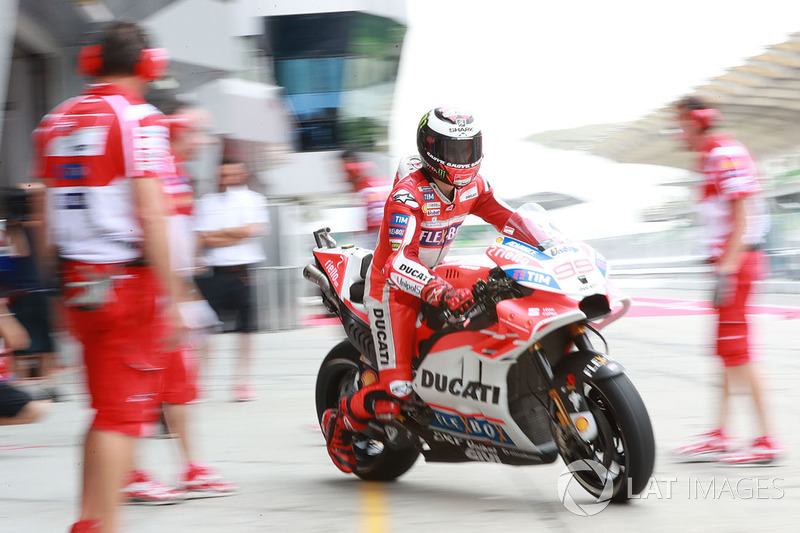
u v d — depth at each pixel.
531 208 6.88
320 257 8.50
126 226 5.11
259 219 12.64
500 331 6.45
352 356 8.19
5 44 13.12
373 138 42.00
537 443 6.87
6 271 12.61
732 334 8.23
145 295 5.16
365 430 7.73
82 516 5.24
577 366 6.46
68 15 18.84
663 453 8.59
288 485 7.84
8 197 12.78
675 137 9.06
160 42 19.84
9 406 9.04
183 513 6.94
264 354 18.23
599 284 6.30
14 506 7.18
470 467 8.48
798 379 12.78
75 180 5.11
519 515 6.66
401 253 6.95
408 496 7.38
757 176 8.58
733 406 10.90
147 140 5.08
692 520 6.35
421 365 7.18
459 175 6.95
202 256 12.30
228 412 11.56
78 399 12.88
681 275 42.06
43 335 12.84
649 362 15.32
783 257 31.09
